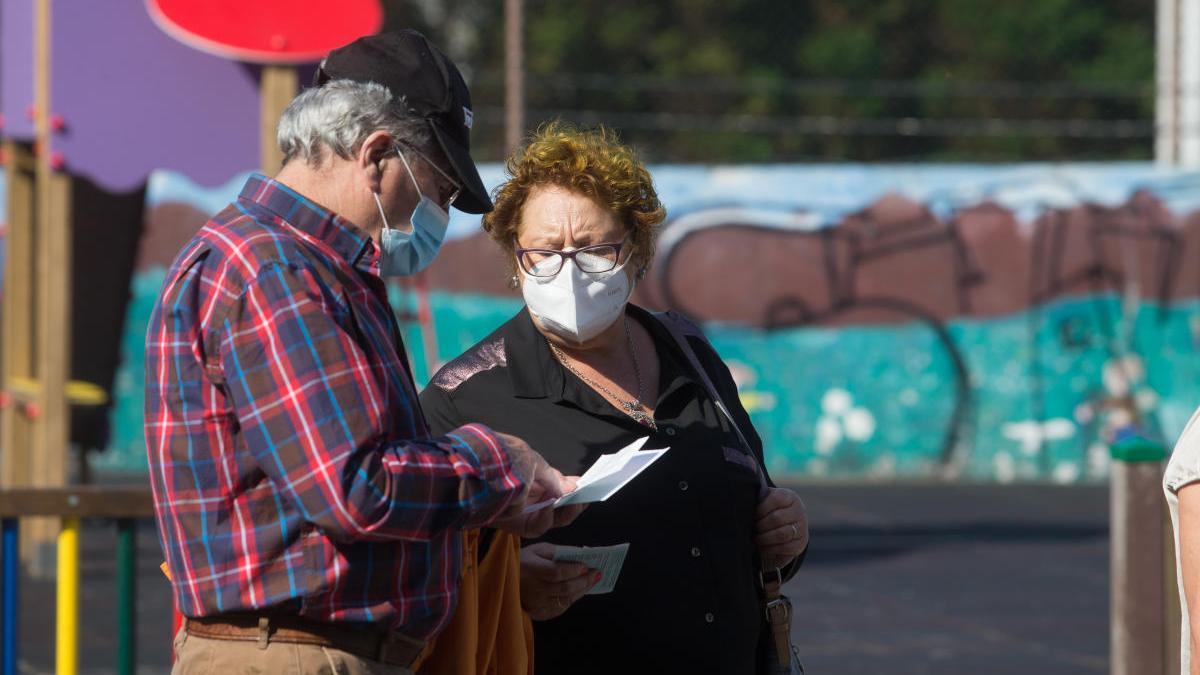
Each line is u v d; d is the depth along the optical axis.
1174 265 60.03
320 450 8.97
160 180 60.94
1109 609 31.98
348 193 9.91
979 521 46.38
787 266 60.53
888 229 60.53
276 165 30.41
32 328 37.94
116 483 55.84
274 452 9.05
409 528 9.19
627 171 11.96
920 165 60.56
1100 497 53.16
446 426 11.96
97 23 31.14
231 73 31.16
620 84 62.78
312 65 30.84
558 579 11.01
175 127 31.14
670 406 12.22
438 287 60.12
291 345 9.12
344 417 9.05
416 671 10.41
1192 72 67.06
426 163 10.16
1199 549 9.90
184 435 9.39
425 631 9.85
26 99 34.66
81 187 40.28
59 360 32.84
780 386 60.59
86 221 40.62
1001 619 30.91
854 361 60.59
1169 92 67.19
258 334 9.17
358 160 9.89
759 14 101.00
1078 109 99.56
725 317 60.56
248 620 9.45
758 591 12.53
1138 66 99.69
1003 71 100.69
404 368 9.96
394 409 9.58
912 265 60.50
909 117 99.25
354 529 8.99
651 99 98.31
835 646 28.30
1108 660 27.14
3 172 56.88
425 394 12.22
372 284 9.91
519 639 10.92
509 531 10.54
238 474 9.31
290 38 30.19
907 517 47.34
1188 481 10.05
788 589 34.34
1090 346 60.28
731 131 96.88
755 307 60.53
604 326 11.84
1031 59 100.56
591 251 11.67
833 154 98.81
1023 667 26.58
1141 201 60.06
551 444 11.76
